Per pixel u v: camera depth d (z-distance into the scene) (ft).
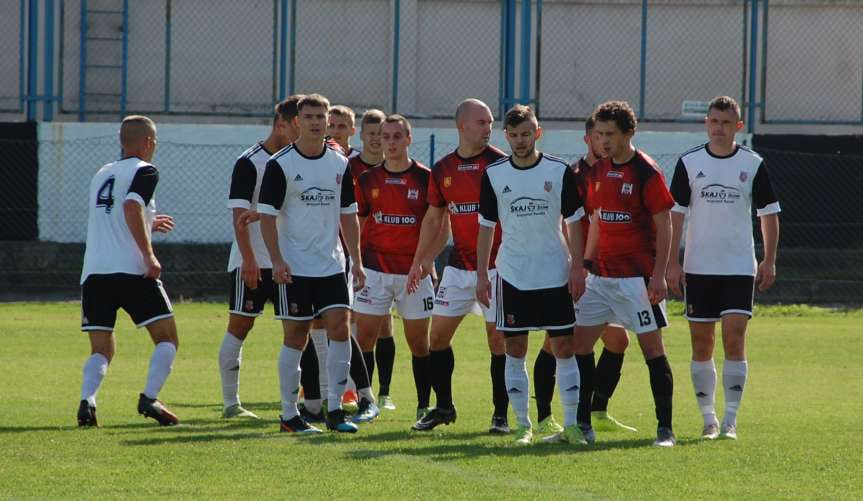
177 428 84.79
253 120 256.93
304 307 83.25
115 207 85.71
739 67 263.90
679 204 83.82
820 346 156.87
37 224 223.30
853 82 265.95
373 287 96.94
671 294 212.02
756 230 221.66
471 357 141.69
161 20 255.09
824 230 230.68
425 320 95.86
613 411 101.50
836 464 71.56
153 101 256.11
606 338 89.20
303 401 93.71
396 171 96.73
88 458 71.15
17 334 156.76
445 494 61.46
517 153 78.59
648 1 263.49
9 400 100.73
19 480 64.34
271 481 64.80
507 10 240.94
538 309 79.46
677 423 94.27
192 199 226.99
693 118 247.70
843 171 231.30
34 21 232.53
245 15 256.52
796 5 264.52
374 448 76.64
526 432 80.79
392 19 261.44
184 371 126.82
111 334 86.38
